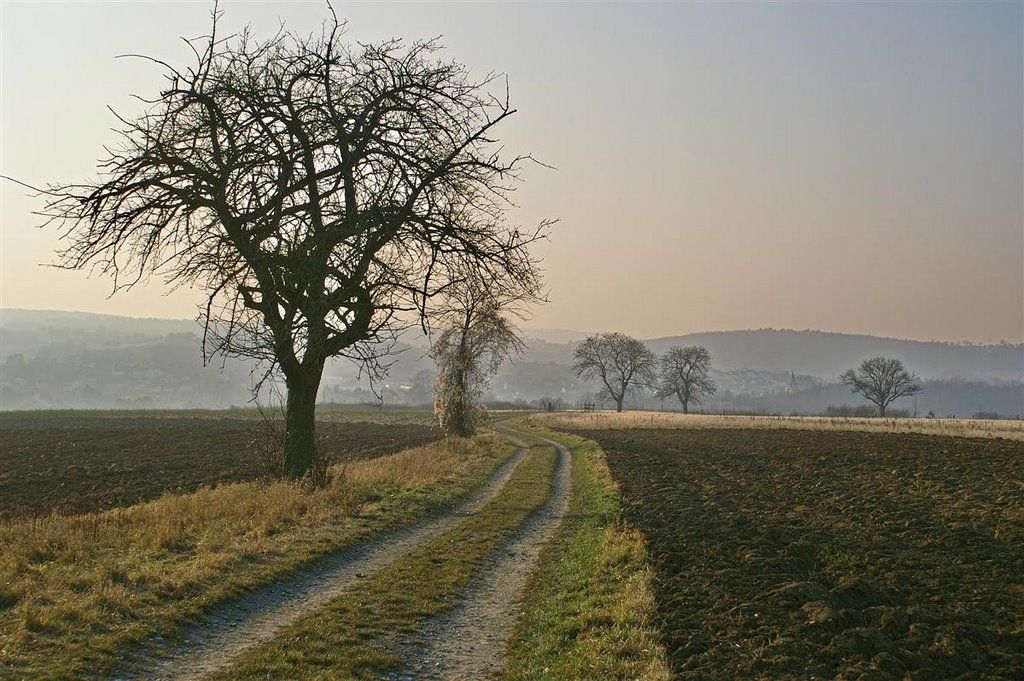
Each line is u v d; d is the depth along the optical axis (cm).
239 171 1847
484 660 945
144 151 1823
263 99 1884
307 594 1210
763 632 1032
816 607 1119
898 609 1112
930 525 1808
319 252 1883
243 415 8806
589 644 972
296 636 987
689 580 1304
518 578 1376
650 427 7462
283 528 1623
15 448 4300
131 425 6544
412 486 2406
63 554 1294
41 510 2098
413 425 7419
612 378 13175
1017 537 1645
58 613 962
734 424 7469
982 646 1002
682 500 2294
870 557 1488
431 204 1973
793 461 3459
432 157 1964
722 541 1641
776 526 1819
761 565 1400
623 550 1534
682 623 1069
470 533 1788
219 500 1892
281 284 1952
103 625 955
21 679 777
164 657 898
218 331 1866
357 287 1934
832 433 5422
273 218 1831
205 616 1048
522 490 2642
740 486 2639
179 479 2886
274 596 1182
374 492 2194
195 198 1883
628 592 1210
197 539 1467
